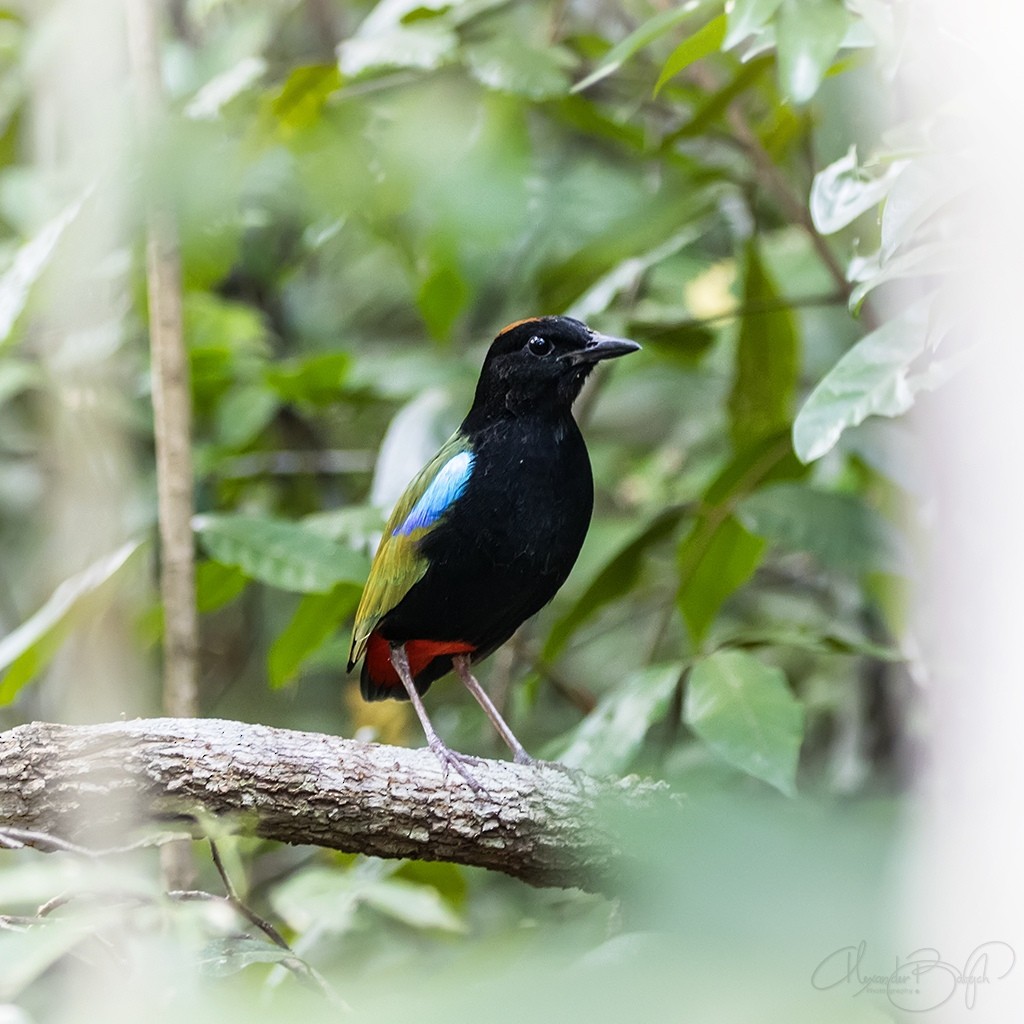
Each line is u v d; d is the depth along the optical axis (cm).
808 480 1173
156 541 1194
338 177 1041
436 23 1108
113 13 1034
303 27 1516
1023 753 452
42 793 704
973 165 652
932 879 404
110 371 1288
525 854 801
